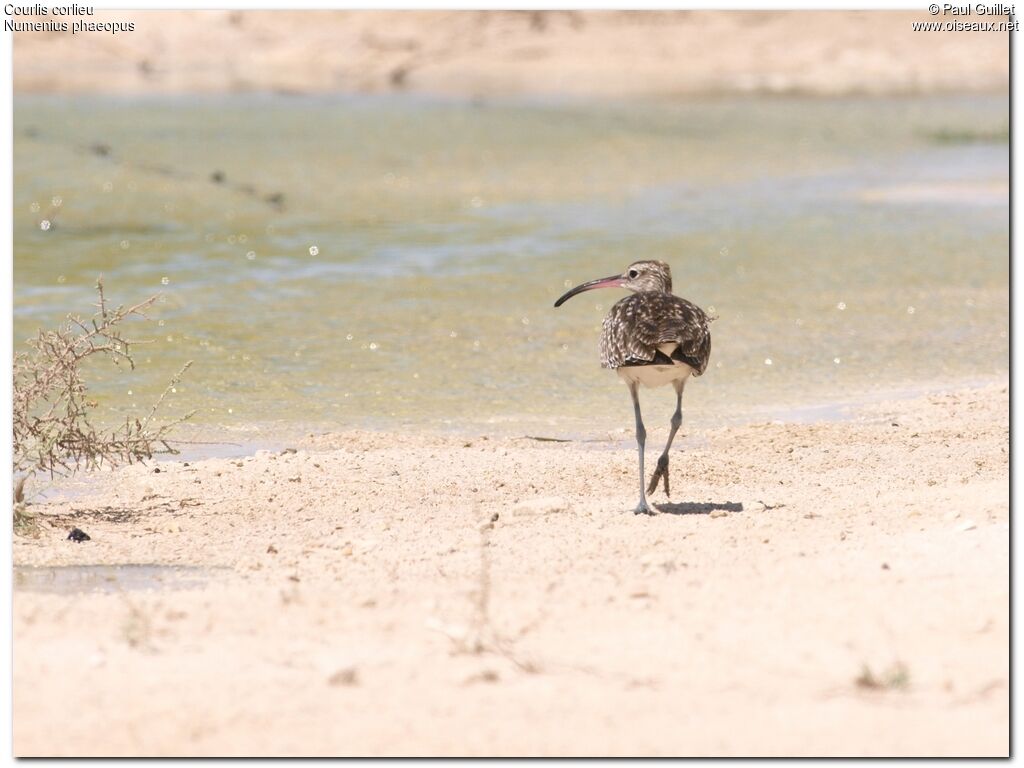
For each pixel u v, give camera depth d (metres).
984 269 24.83
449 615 8.80
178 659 8.08
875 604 8.79
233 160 35.38
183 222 28.03
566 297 14.70
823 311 21.70
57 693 7.57
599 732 7.03
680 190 34.12
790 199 32.84
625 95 55.38
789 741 6.91
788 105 53.00
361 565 10.29
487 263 24.92
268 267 24.16
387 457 14.16
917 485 12.90
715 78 63.34
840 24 66.69
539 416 16.28
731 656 8.02
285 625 8.69
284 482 13.14
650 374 12.25
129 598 9.35
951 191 34.00
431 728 7.10
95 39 61.03
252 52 63.62
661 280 14.51
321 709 7.35
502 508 12.30
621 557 10.24
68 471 12.71
